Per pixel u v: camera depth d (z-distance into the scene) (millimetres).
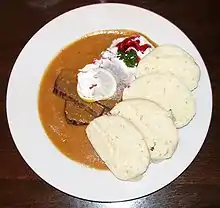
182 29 482
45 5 488
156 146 412
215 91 458
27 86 455
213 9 489
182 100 430
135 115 419
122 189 413
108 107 454
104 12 477
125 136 410
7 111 443
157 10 488
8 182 429
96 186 415
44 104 453
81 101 456
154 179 416
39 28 481
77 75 464
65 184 416
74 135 443
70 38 473
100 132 417
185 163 421
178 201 423
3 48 472
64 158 429
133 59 464
